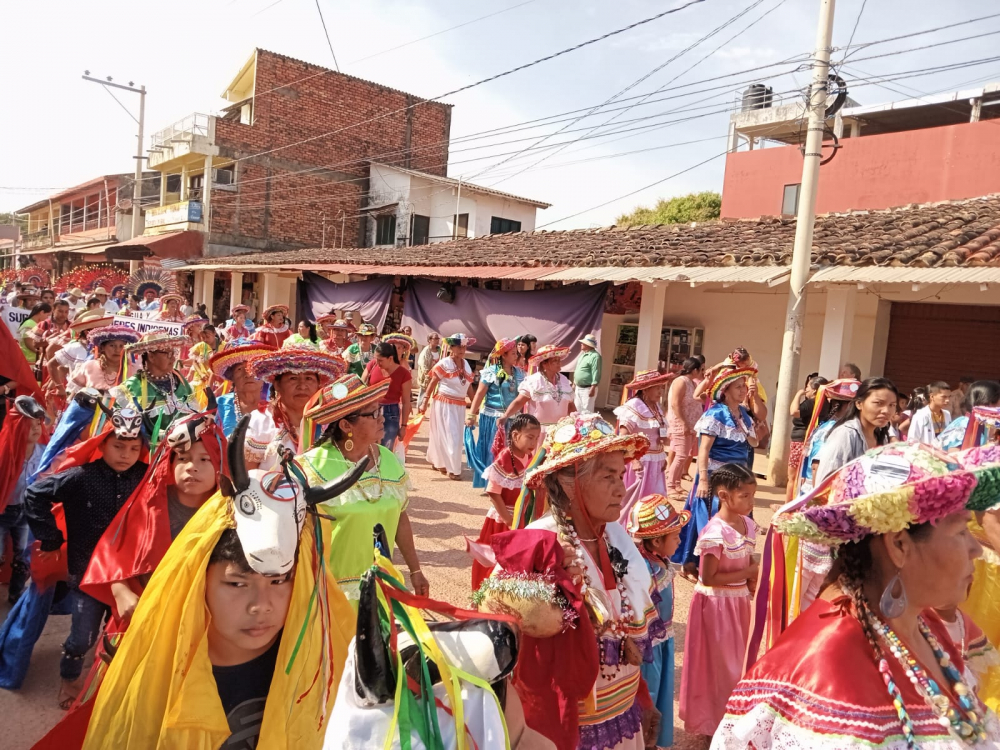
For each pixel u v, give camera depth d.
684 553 5.83
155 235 31.08
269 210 30.44
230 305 28.61
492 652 1.81
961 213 12.81
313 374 4.43
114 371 6.59
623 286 14.46
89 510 3.70
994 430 4.12
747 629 3.90
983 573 3.58
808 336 13.38
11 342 5.24
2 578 5.24
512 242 19.59
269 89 30.17
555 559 2.58
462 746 1.68
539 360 8.03
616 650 2.78
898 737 1.70
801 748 1.70
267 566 2.11
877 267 9.95
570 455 2.78
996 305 11.64
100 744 2.17
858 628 1.83
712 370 8.85
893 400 4.75
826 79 10.11
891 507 1.71
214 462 3.26
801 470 5.47
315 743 2.37
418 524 7.67
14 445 4.71
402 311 19.25
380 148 33.06
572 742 2.49
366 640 1.67
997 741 1.88
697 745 3.99
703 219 34.72
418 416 9.53
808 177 10.14
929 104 19.80
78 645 3.81
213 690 2.21
